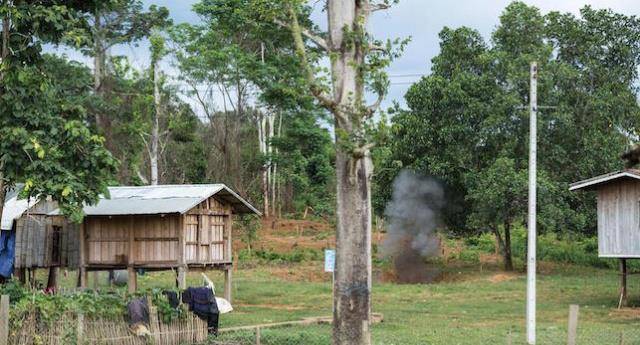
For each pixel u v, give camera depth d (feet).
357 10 56.44
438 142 125.39
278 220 192.65
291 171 189.88
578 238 149.07
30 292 56.24
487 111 122.52
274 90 143.02
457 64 127.95
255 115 168.86
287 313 80.69
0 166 57.00
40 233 83.92
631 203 88.58
